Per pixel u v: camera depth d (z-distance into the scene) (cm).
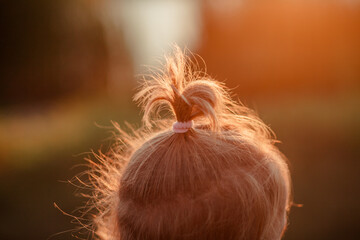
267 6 1162
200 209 92
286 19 1148
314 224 397
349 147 557
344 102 770
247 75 1124
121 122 771
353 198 437
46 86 1253
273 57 1140
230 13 1208
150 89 115
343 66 1098
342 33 1126
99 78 1253
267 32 1166
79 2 1266
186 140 99
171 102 103
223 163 96
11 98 1204
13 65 1241
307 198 445
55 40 1261
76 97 1192
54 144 667
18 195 484
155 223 94
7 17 1230
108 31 1241
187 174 94
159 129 141
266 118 730
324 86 1070
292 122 681
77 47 1266
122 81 1209
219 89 111
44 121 882
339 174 493
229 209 92
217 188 93
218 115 109
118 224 106
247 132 113
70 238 383
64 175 539
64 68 1263
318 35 1120
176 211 93
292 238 380
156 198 95
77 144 651
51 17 1263
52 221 416
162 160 97
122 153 144
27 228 404
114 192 119
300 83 1102
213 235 92
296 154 551
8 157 617
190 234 92
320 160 527
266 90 1101
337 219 405
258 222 96
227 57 1167
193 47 1187
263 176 99
